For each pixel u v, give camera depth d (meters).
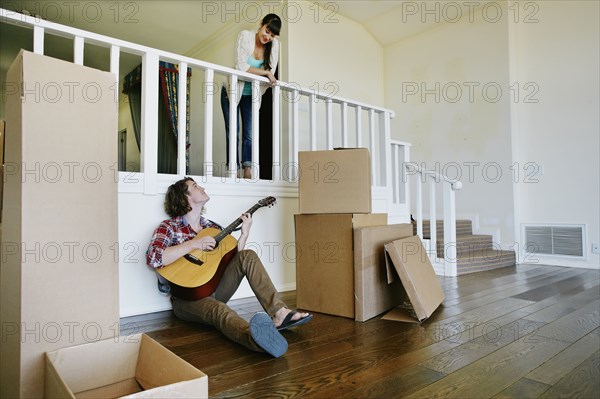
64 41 5.73
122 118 7.33
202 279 1.77
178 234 1.90
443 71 5.21
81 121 1.19
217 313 1.65
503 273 3.71
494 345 1.56
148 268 2.04
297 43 4.58
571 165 4.23
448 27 5.18
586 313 2.09
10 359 1.10
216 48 5.60
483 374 1.28
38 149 1.11
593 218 4.06
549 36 4.41
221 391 1.15
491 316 2.03
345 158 2.06
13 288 1.10
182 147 2.22
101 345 1.07
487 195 4.75
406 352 1.48
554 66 4.37
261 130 3.65
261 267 1.78
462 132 5.00
